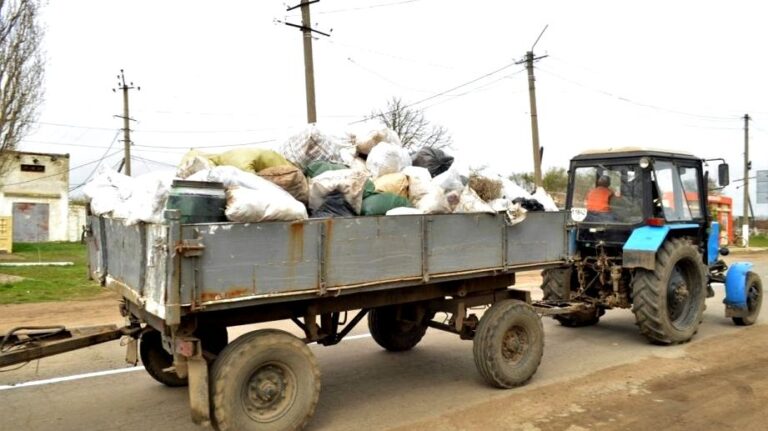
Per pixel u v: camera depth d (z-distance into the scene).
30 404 5.17
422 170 5.49
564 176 36.06
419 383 5.82
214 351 5.00
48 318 8.97
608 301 7.73
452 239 4.98
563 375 6.09
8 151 17.36
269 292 3.89
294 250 4.01
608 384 5.74
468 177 5.93
